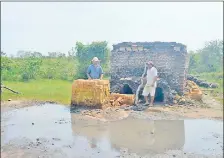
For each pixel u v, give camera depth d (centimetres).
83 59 2764
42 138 962
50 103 1662
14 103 1620
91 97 1451
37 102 1678
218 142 922
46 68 3153
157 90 1717
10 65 2955
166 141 933
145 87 1549
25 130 1067
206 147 874
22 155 798
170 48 1697
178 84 1684
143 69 1756
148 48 1744
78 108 1470
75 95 1486
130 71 1783
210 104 1633
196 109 1476
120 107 1498
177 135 998
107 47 2781
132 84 1659
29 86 2364
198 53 4119
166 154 808
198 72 3872
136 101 1566
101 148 860
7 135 998
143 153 815
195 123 1188
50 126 1134
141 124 1163
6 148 857
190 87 1833
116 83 1789
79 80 1486
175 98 1605
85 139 955
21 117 1292
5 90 2034
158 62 1722
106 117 1282
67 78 2967
